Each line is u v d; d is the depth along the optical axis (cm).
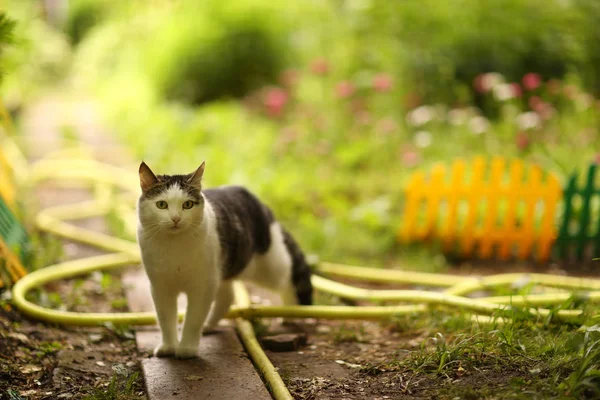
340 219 777
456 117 1014
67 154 1138
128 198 870
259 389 381
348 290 572
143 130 1283
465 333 436
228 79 1459
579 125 980
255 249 484
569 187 729
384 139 959
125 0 2184
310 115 1057
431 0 1180
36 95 1988
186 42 1470
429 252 748
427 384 369
